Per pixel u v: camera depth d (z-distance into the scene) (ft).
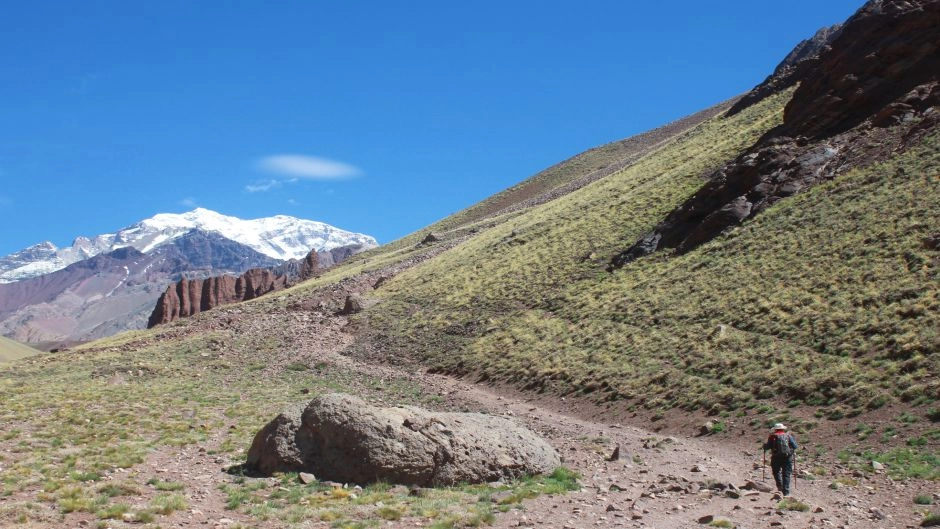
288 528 47.32
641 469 72.02
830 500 58.13
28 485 57.06
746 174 187.93
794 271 131.95
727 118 324.39
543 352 146.92
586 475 68.80
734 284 139.03
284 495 56.95
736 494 58.59
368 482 61.62
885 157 160.86
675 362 118.01
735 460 79.00
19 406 102.58
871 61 192.75
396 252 382.01
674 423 99.14
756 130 250.16
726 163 229.04
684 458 78.89
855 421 82.53
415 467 62.13
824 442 79.87
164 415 102.68
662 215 211.00
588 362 132.67
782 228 153.48
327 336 209.67
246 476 64.85
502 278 214.48
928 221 124.16
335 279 312.29
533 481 64.80
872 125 177.47
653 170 279.28
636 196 245.65
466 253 268.82
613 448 86.17
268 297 304.91
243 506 53.52
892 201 138.51
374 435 63.05
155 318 514.27
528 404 124.26
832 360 97.96
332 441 63.93
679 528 47.83
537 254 224.94
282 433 66.08
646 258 182.09
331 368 174.09
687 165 253.85
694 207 190.39
